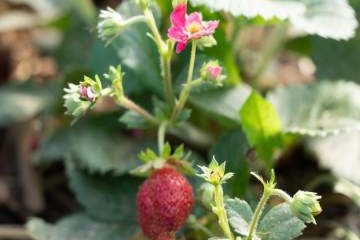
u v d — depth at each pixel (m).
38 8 0.55
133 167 0.42
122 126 0.45
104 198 0.41
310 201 0.29
